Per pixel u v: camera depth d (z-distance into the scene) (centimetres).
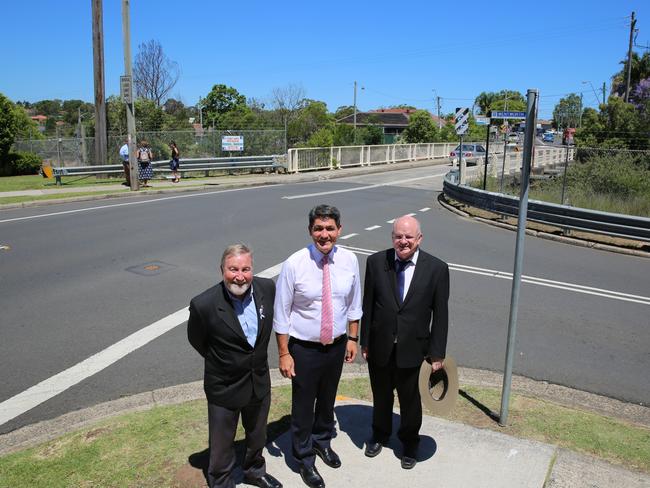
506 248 1202
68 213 1503
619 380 566
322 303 353
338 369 371
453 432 430
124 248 1081
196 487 356
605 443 430
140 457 392
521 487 365
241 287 318
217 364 329
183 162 2508
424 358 374
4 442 432
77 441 414
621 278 973
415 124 5362
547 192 1919
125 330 664
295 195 1975
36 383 531
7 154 2717
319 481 361
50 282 850
